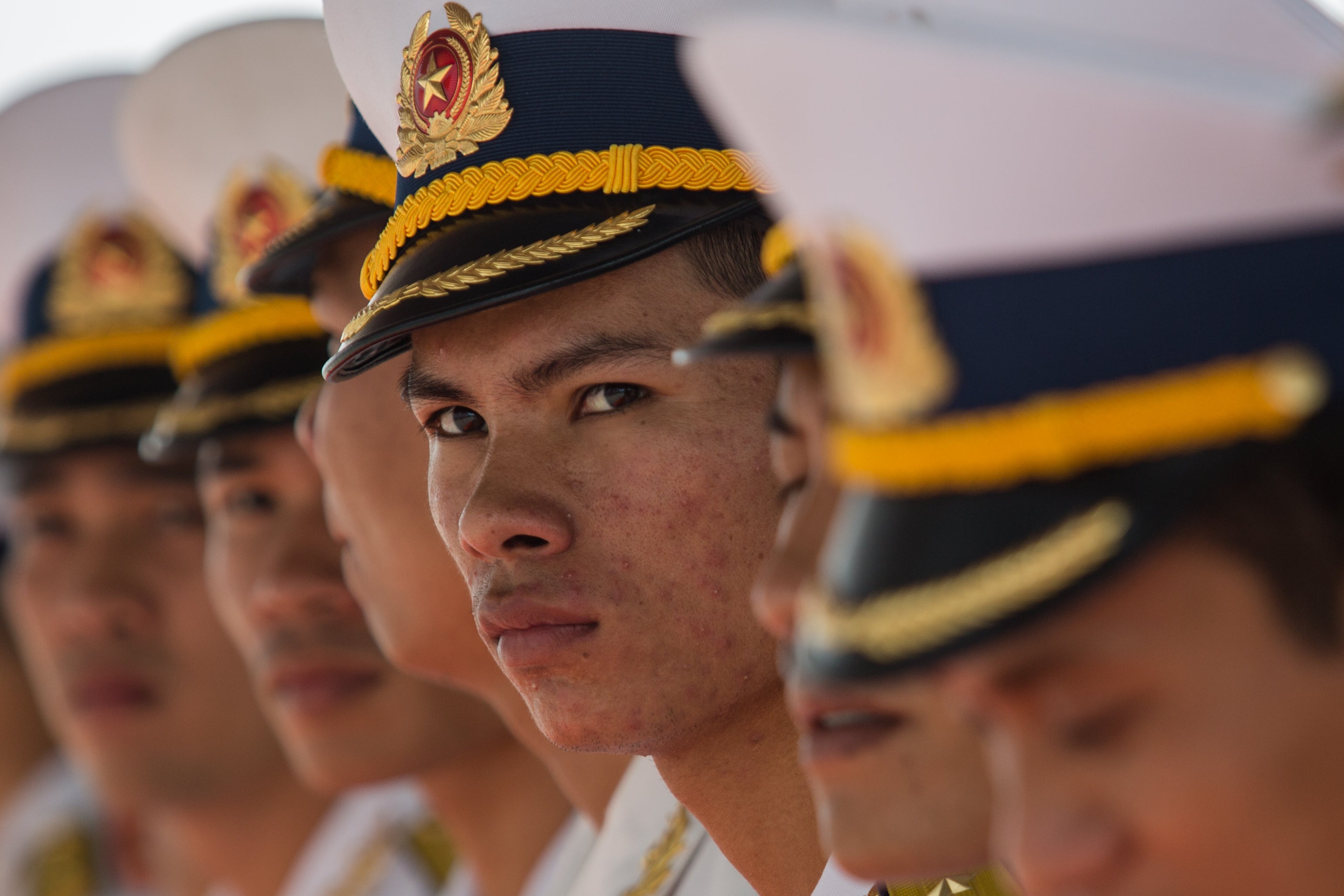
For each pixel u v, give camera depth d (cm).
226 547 454
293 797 587
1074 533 154
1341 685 154
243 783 582
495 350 265
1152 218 157
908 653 158
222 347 449
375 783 440
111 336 565
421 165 288
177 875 741
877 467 167
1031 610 154
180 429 446
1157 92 152
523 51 283
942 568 159
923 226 164
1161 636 154
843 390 174
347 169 348
